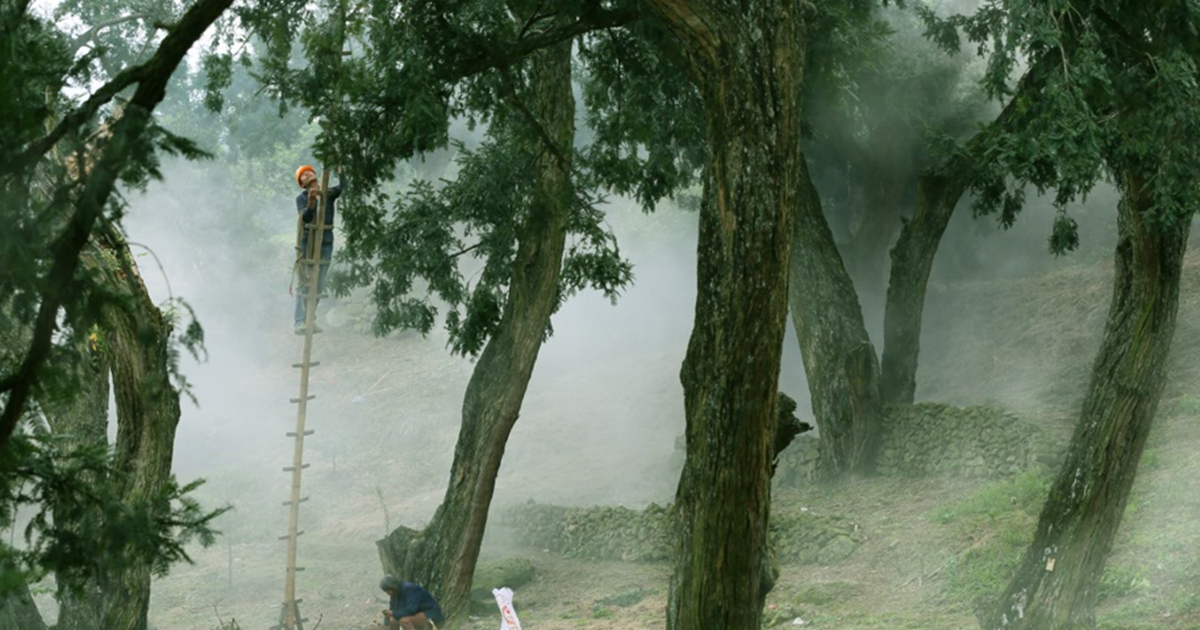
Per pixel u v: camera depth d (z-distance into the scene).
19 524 16.22
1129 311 11.25
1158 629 12.62
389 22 13.36
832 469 23.11
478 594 20.67
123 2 17.95
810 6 8.26
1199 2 11.29
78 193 3.64
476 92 15.38
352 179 14.22
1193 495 16.19
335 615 21.12
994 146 14.80
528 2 13.38
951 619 14.80
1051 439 20.73
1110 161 11.98
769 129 7.67
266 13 12.13
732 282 7.71
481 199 18.09
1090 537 11.22
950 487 20.97
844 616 16.11
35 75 3.74
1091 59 11.48
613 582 20.86
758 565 7.98
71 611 9.74
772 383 7.82
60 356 3.69
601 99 17.05
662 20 7.79
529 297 18.36
